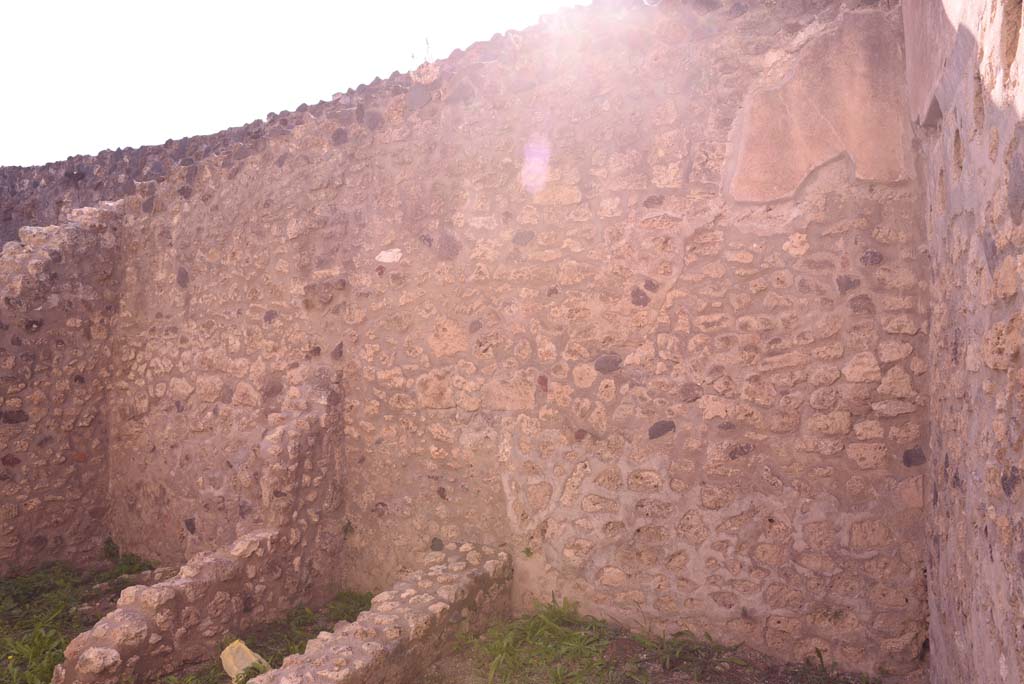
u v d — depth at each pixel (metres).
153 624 4.06
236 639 4.37
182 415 6.22
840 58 3.71
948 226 2.87
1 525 6.08
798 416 3.82
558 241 4.49
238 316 5.95
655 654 3.89
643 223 4.20
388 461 5.21
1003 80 1.82
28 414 6.28
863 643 3.67
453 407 4.89
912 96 3.33
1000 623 2.04
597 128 4.37
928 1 2.81
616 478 4.23
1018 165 1.71
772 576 3.85
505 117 4.73
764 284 3.90
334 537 5.32
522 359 4.61
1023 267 1.72
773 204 3.87
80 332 6.60
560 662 3.88
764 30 3.92
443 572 4.33
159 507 6.32
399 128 5.22
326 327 5.51
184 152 7.11
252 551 4.70
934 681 3.37
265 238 5.82
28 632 4.80
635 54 4.26
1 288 6.19
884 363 3.66
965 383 2.54
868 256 3.69
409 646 3.73
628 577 4.18
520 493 4.58
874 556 3.67
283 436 5.12
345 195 5.45
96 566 6.47
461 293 4.88
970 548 2.49
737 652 3.88
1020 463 1.80
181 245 6.36
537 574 4.51
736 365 3.95
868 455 3.69
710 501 3.99
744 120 3.93
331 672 3.34
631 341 4.22
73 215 6.81
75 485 6.57
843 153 3.72
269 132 5.88
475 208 4.84
